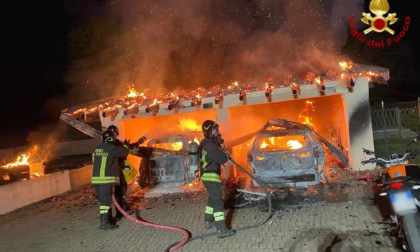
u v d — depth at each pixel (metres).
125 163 7.44
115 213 7.57
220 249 5.26
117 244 5.91
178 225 6.50
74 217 7.75
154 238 5.99
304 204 6.93
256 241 5.41
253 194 7.56
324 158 8.00
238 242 5.44
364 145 9.12
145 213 7.45
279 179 7.87
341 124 10.52
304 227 5.76
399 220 4.63
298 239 5.32
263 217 6.42
